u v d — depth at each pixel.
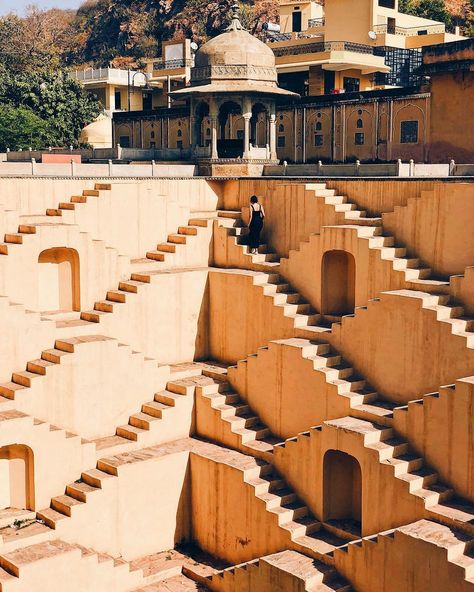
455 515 14.62
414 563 14.11
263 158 25.38
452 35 44.09
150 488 18.59
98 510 17.58
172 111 35.41
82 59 80.88
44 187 21.58
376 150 27.95
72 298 21.05
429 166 21.48
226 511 18.44
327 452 17.02
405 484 15.30
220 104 25.22
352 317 18.53
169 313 21.64
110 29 80.06
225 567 18.28
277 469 18.27
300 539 16.72
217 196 24.89
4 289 19.44
